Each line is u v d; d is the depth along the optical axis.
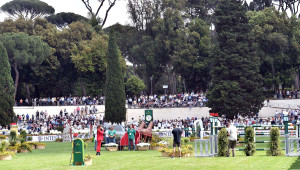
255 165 22.02
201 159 25.50
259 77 72.00
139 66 101.31
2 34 90.38
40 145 42.88
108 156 30.28
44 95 95.44
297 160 24.06
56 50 92.31
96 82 89.75
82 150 23.95
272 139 27.42
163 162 24.47
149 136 40.19
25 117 79.06
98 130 31.83
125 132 37.16
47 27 94.56
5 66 67.06
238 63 71.12
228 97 69.88
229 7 73.44
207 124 64.88
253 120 67.00
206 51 89.69
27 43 84.50
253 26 82.94
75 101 83.56
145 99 84.62
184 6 97.44
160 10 96.69
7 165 25.27
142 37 97.19
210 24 105.00
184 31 91.31
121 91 71.12
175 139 26.81
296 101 78.62
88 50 87.62
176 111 80.00
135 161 25.72
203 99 80.00
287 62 84.38
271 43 82.88
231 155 27.89
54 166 24.00
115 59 71.38
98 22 104.06
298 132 30.72
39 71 90.31
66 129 58.00
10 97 66.88
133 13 97.88
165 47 91.56
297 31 85.81
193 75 93.31
